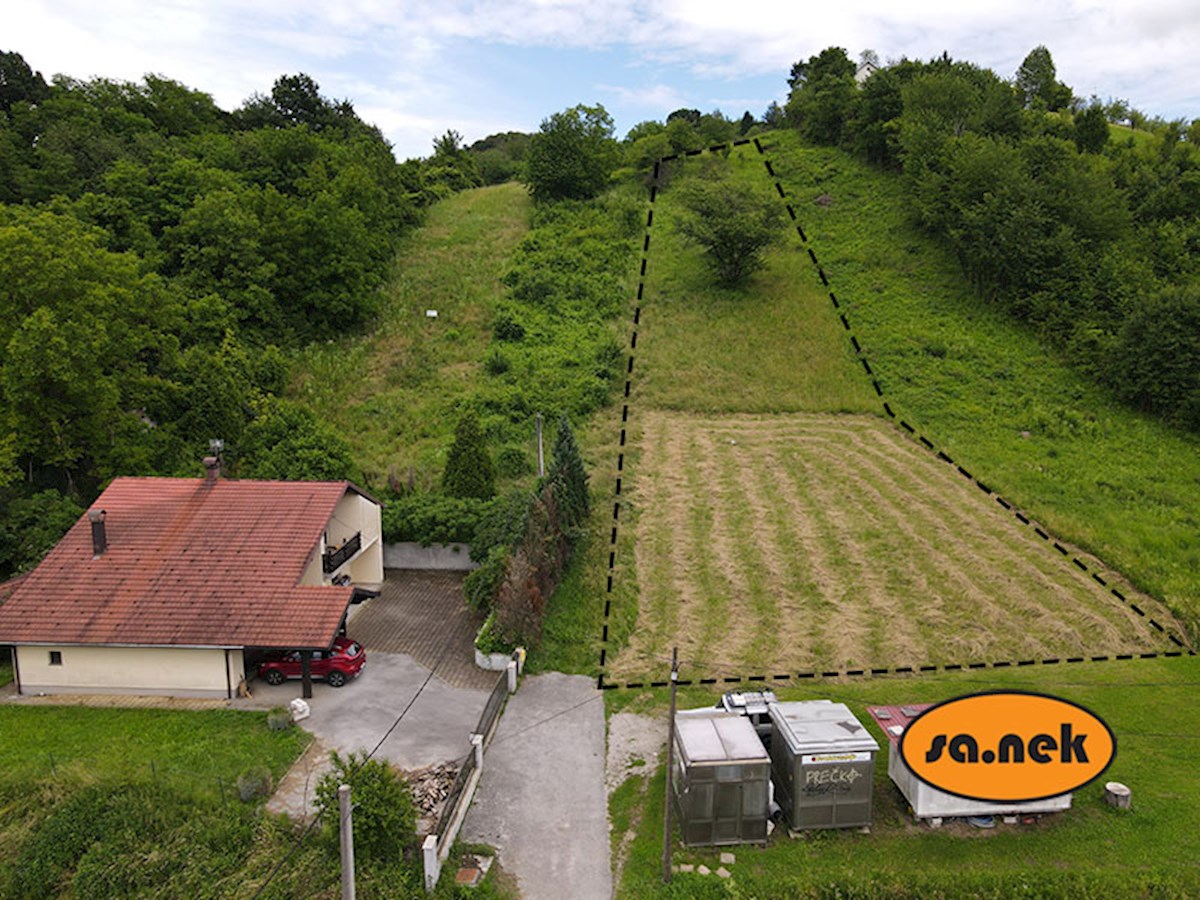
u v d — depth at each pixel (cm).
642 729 1925
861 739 1592
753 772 1538
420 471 3341
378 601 2655
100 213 4300
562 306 5006
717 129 7138
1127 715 1933
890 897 1421
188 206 4688
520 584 2269
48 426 2769
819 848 1543
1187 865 1486
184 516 2362
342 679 2125
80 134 5191
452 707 2028
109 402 2777
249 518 2358
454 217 6794
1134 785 1708
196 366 3334
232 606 2092
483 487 3080
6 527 2539
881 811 1641
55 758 1786
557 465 2812
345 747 1847
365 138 7306
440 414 3872
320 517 2362
